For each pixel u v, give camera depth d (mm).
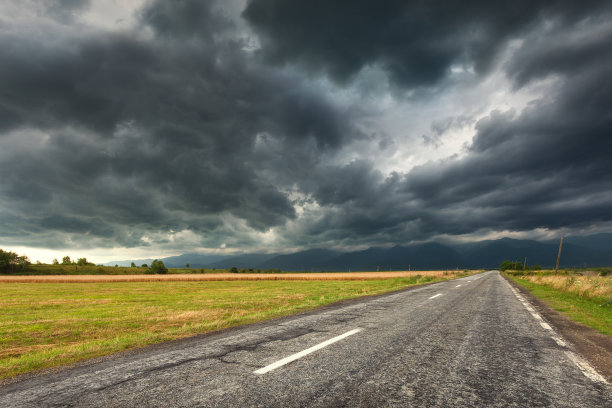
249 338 6031
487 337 6047
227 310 14469
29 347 8125
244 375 3855
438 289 19141
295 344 5445
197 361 4531
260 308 15289
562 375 3945
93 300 24219
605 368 4270
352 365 4223
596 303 13859
